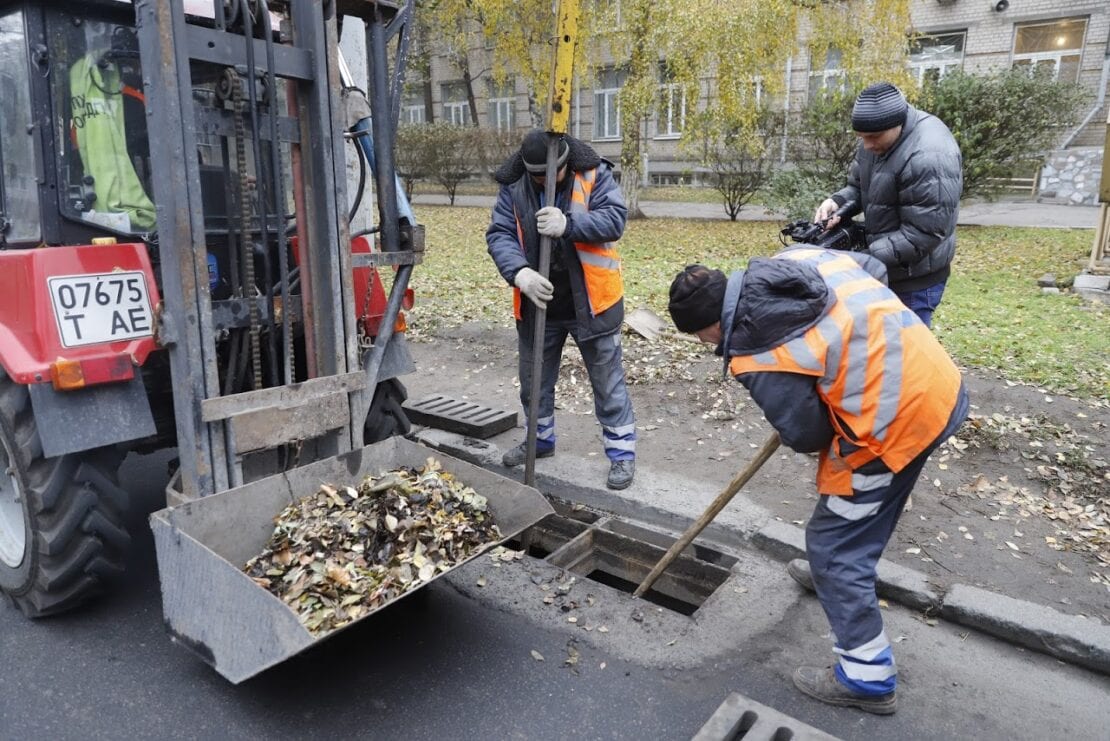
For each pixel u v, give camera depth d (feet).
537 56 45.91
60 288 8.71
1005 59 61.11
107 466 9.41
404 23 10.27
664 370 18.90
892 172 11.55
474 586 10.76
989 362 18.15
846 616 8.09
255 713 8.38
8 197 9.96
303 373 11.23
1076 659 9.15
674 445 15.07
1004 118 37.42
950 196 11.19
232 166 10.61
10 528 10.14
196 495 8.75
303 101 9.16
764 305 7.17
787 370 7.18
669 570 11.59
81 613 10.19
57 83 9.27
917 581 10.37
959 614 9.87
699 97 38.11
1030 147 38.75
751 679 8.92
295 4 8.96
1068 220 44.32
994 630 9.64
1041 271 29.43
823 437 7.59
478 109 83.46
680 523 12.35
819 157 40.24
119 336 9.01
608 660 9.26
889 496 7.75
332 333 9.69
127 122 9.95
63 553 9.27
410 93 88.28
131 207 10.07
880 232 12.08
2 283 9.11
